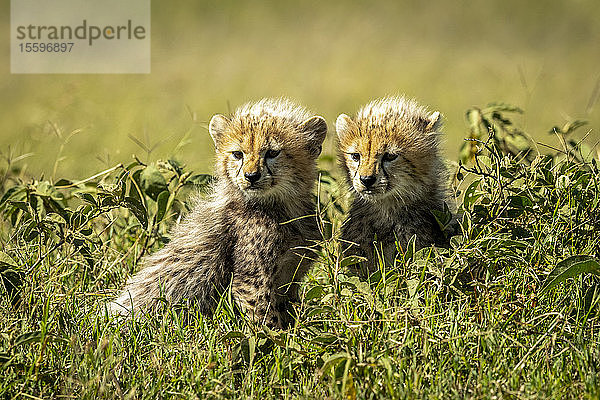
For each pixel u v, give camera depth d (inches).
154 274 453.1
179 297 449.1
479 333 351.9
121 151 839.7
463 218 418.0
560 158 509.4
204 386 344.5
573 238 420.8
